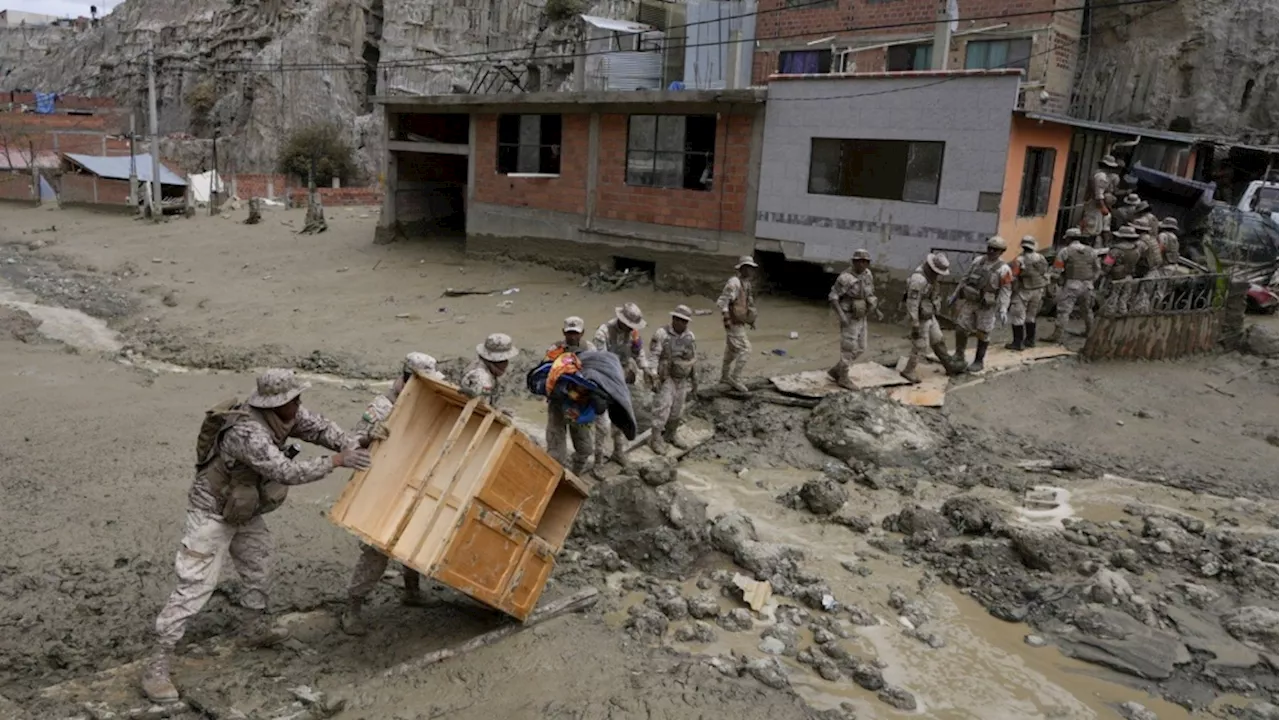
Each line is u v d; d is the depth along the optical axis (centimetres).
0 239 3250
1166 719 628
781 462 1109
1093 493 1023
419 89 6406
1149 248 1628
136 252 2902
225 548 573
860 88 1770
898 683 657
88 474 948
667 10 2803
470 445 614
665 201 2112
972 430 1186
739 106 1945
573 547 830
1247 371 1446
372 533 618
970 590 802
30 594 689
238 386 1400
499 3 6431
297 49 6838
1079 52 2977
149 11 9644
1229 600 788
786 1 2905
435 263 2559
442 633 662
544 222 2384
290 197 4341
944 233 1705
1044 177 1808
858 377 1323
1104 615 750
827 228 1861
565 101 2223
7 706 542
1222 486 1047
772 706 598
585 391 823
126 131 7769
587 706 579
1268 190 2089
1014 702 641
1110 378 1386
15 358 1489
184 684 569
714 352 1575
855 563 841
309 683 586
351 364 1550
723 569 819
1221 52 2894
